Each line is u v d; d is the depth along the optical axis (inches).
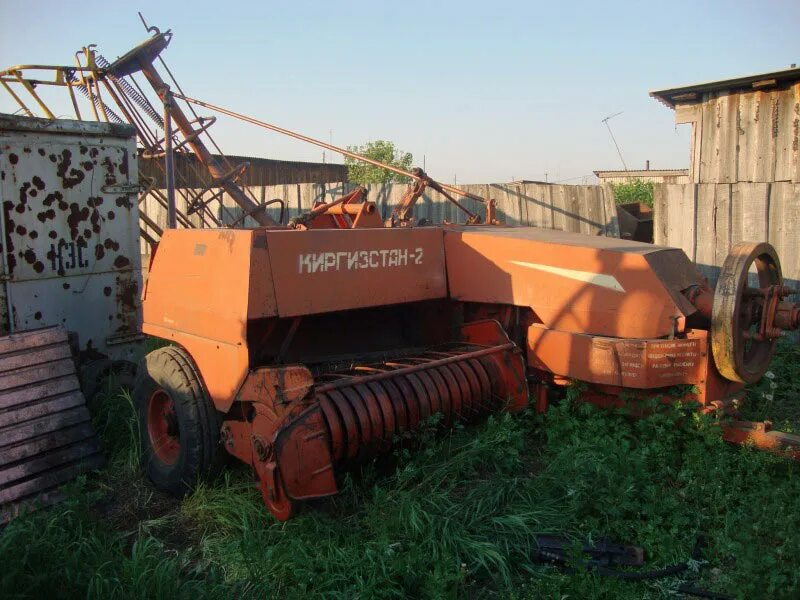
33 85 264.1
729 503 143.6
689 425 162.7
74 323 234.8
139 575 123.3
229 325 154.3
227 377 155.7
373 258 174.7
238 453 154.8
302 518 141.9
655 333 166.1
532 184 329.7
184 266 170.6
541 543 135.6
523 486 156.7
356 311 197.3
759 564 114.2
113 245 243.3
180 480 165.8
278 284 154.6
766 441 152.9
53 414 176.4
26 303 222.5
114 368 233.6
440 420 167.9
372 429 152.3
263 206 254.5
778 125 304.7
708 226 292.0
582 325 176.2
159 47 261.3
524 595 123.4
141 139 274.2
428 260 191.3
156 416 180.9
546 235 202.2
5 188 215.3
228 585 125.6
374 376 159.3
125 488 176.9
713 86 312.7
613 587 122.7
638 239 349.4
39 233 224.2
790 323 163.0
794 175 301.4
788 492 138.5
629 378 164.2
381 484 159.8
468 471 162.1
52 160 225.5
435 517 137.3
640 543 134.8
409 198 221.0
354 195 198.2
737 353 157.1
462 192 244.2
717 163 327.3
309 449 138.5
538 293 182.7
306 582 123.4
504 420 167.5
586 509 143.1
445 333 208.5
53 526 140.3
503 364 183.5
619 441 163.5
